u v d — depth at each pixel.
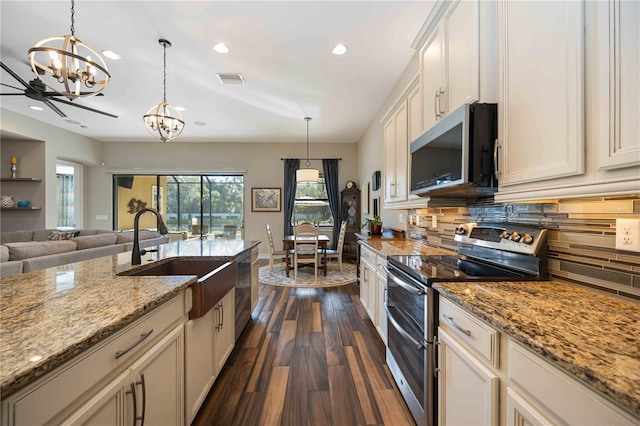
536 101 0.98
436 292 1.23
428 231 2.63
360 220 5.98
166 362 1.12
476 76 1.27
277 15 2.18
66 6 2.08
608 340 0.67
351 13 2.16
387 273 1.90
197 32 2.39
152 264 1.75
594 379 0.53
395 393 1.69
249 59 2.83
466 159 1.24
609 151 0.73
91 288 1.14
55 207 5.22
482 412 0.89
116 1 2.03
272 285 4.11
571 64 0.84
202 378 1.50
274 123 4.99
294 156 6.41
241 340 2.39
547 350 0.63
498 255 1.46
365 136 5.47
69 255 2.90
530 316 0.82
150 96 3.79
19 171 4.96
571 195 0.85
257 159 6.38
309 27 2.32
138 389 0.93
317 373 1.90
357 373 1.90
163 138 2.99
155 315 1.05
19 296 1.03
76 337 0.70
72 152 5.57
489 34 1.25
